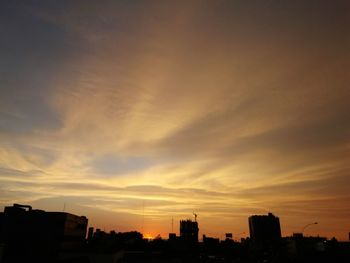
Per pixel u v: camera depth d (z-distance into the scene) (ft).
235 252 330.54
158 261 226.99
